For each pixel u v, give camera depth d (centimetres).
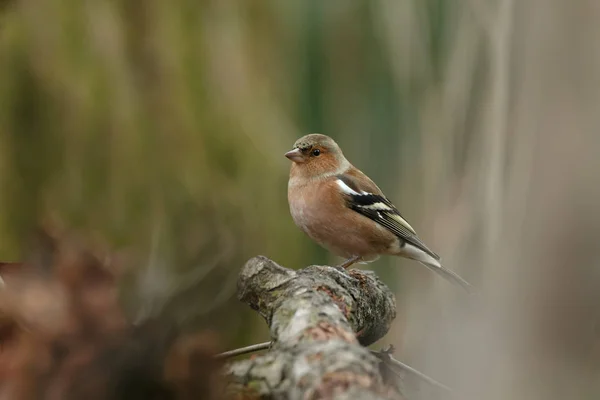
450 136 594
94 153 599
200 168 600
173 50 602
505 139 579
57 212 595
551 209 571
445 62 600
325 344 480
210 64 604
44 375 431
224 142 602
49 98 599
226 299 570
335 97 614
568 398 570
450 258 588
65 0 600
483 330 574
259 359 483
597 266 570
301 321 562
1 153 597
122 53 601
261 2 609
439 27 602
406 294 598
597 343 570
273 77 611
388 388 454
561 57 571
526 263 572
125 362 441
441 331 582
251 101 605
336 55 615
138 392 442
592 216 571
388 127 612
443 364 578
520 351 571
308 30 614
